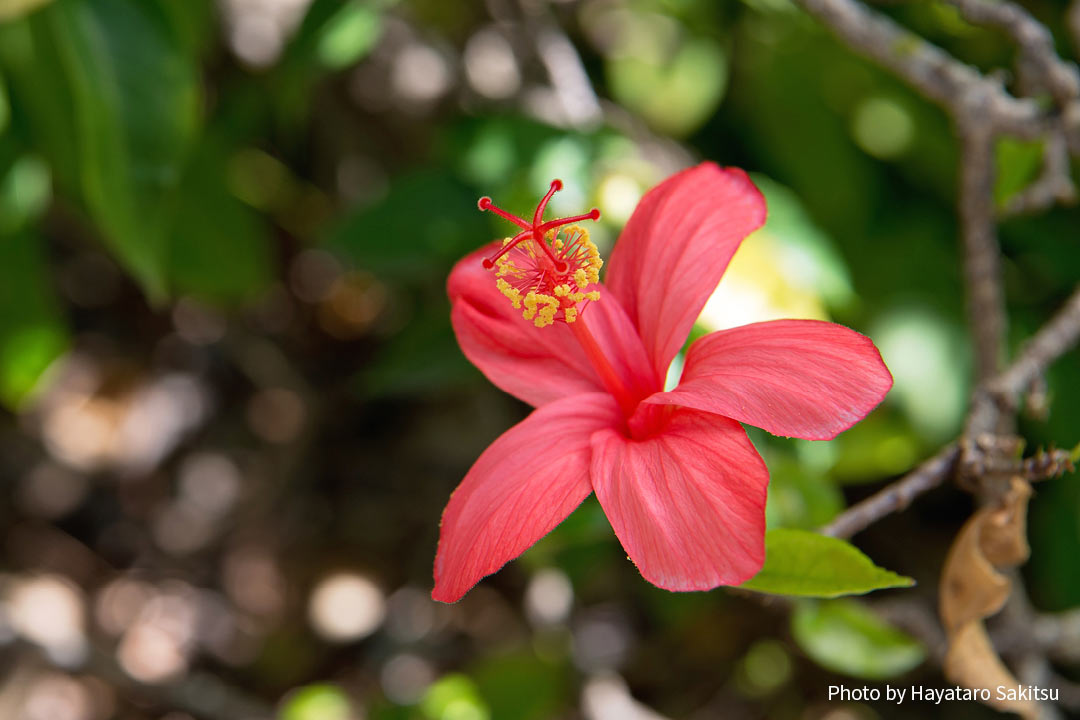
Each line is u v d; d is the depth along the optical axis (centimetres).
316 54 55
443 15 72
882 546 72
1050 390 58
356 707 71
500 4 66
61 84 56
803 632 49
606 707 64
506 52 73
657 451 40
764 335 40
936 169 62
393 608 76
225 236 65
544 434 41
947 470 43
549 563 60
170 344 87
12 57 56
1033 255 61
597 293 42
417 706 60
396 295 80
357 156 77
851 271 61
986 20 48
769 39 62
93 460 83
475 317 43
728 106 67
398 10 69
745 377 40
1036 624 50
